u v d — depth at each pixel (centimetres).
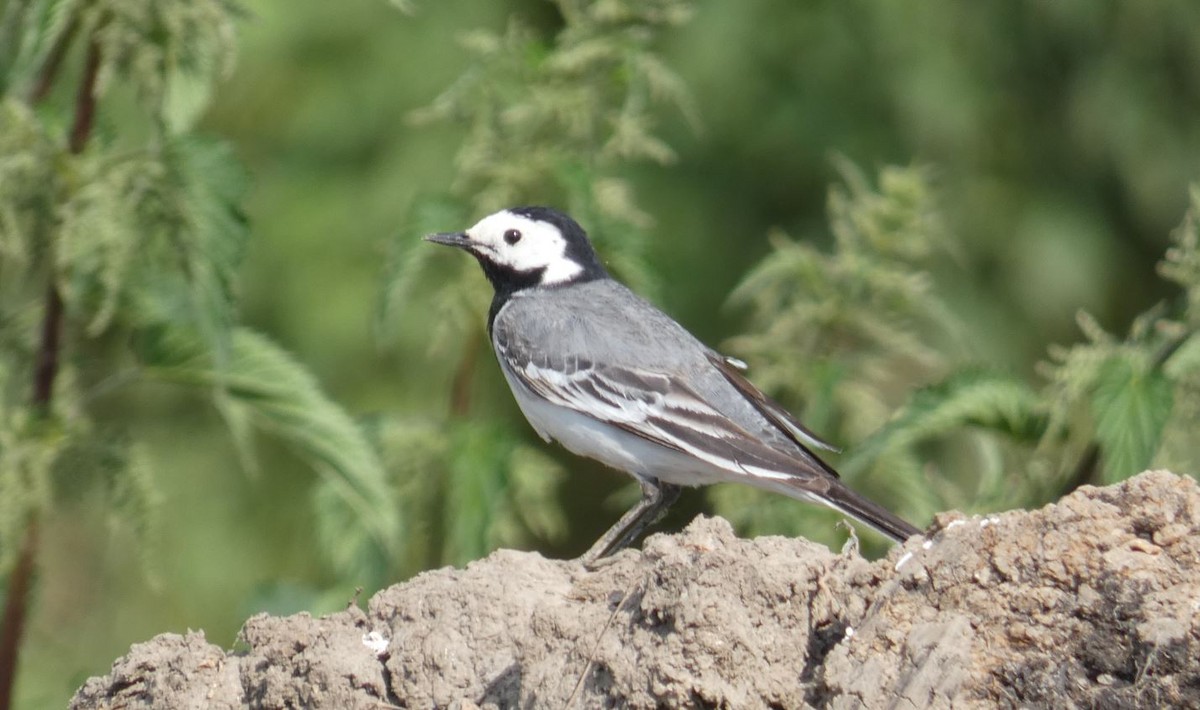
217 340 1014
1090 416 1145
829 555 835
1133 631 747
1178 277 1125
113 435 1056
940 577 797
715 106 2022
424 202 1262
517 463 1224
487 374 1947
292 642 906
